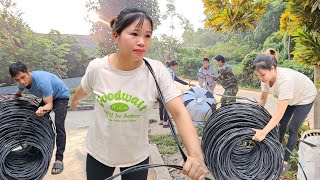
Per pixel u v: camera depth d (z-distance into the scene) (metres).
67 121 8.35
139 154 1.73
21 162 2.42
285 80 2.59
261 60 2.67
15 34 15.87
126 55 1.40
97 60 1.62
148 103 1.56
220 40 30.98
